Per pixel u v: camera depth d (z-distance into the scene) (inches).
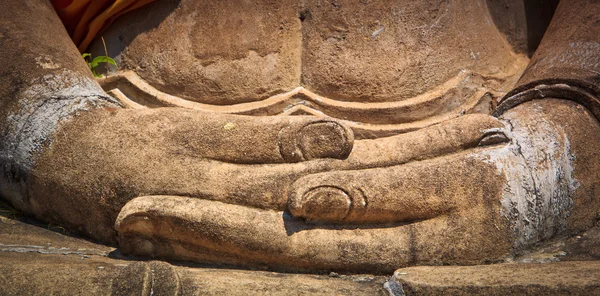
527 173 120.0
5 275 97.7
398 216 117.1
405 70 149.7
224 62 151.8
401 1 152.1
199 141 124.0
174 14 155.0
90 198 124.9
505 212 116.7
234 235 116.2
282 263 117.6
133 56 157.6
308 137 122.1
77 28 159.3
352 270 116.1
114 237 125.8
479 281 102.4
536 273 104.3
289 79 151.8
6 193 136.1
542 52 150.6
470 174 117.6
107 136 127.3
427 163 119.6
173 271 103.7
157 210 116.5
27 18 146.5
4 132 133.3
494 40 161.9
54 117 132.1
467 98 153.3
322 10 151.7
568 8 154.1
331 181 116.3
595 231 125.0
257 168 121.8
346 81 149.3
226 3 153.3
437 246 115.0
